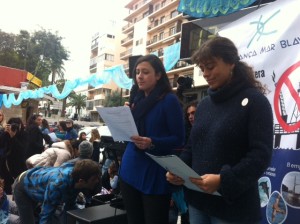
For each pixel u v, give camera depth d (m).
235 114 1.54
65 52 50.78
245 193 1.54
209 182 1.42
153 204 2.16
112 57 63.97
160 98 2.23
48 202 3.04
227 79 1.62
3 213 3.23
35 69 42.53
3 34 42.56
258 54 2.66
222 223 1.59
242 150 1.54
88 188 3.10
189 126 3.25
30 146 6.66
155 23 48.00
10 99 15.30
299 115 2.29
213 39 1.62
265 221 2.45
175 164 1.46
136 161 2.23
